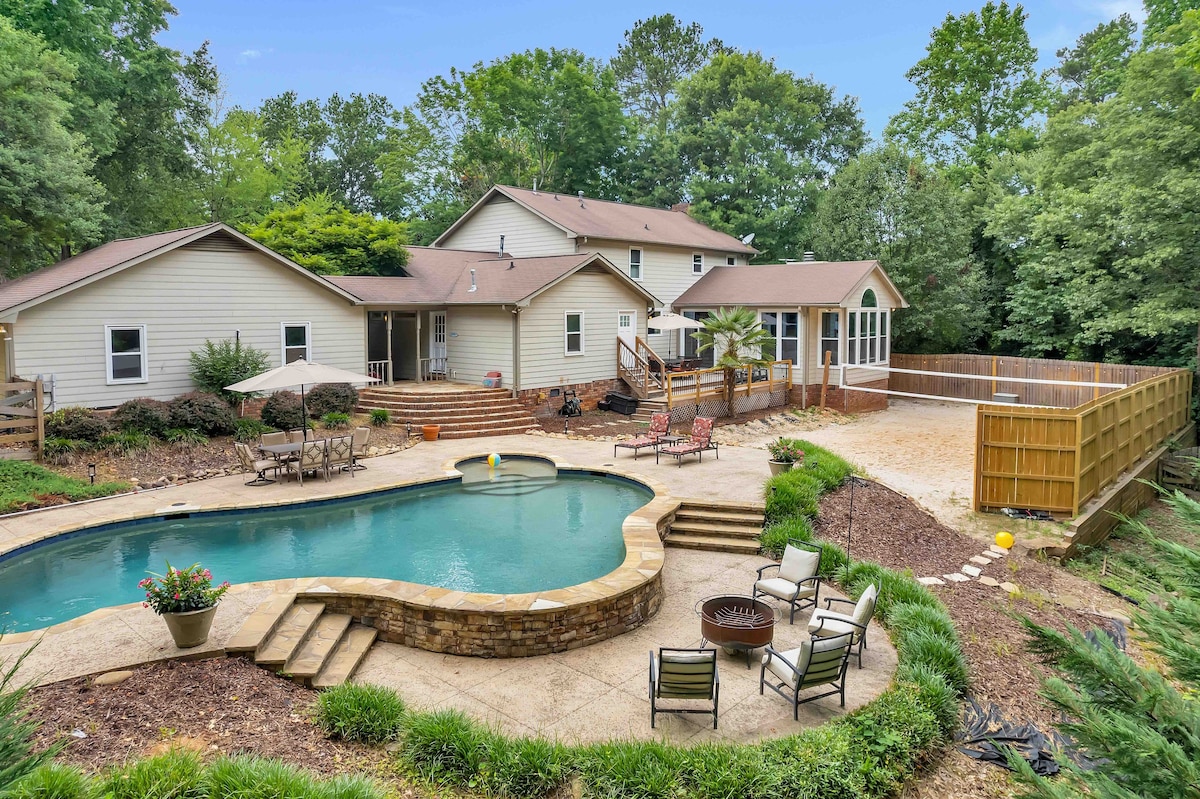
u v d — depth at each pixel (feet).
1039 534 46.21
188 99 118.62
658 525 40.81
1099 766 11.52
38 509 44.29
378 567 37.22
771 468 52.54
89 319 58.80
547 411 79.25
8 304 54.70
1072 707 12.03
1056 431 48.06
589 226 95.71
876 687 26.04
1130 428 59.88
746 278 102.37
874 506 47.55
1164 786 10.27
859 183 115.55
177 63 110.32
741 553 40.86
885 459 66.03
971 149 138.10
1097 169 94.02
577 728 23.21
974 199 120.98
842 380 90.48
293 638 27.07
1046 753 22.94
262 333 70.08
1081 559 46.78
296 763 20.03
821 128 167.12
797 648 29.09
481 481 55.42
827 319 92.99
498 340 78.38
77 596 33.65
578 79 146.92
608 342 85.97
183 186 125.70
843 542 41.47
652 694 23.02
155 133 108.99
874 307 97.66
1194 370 90.12
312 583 31.45
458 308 83.10
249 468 51.90
